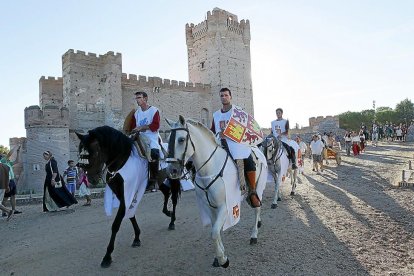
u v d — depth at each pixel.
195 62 66.19
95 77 46.72
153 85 53.00
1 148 58.84
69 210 13.95
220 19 62.88
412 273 5.76
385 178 16.02
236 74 64.38
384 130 52.75
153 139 8.08
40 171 34.03
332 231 8.22
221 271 6.18
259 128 7.15
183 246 7.66
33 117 34.25
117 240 8.38
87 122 45.41
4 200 14.22
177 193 9.09
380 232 7.98
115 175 6.84
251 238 7.52
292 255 6.77
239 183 6.34
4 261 7.45
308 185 16.25
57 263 7.05
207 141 6.00
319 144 21.72
